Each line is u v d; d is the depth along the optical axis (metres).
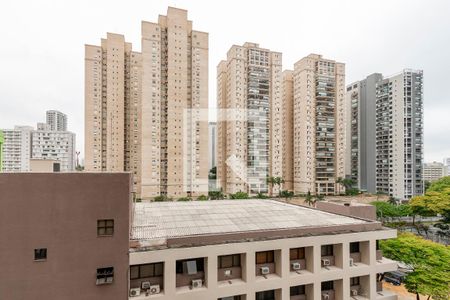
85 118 87.50
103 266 16.31
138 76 91.94
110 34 88.62
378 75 118.88
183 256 19.30
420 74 108.06
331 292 24.78
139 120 90.62
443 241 59.25
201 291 19.69
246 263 21.02
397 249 30.94
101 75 89.38
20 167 122.31
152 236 20.61
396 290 35.56
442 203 58.06
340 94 112.19
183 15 86.25
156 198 76.94
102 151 89.25
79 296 15.85
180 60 85.38
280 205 33.62
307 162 106.44
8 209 14.95
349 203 32.62
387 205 69.62
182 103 85.12
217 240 21.11
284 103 112.81
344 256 24.19
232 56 96.00
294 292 23.95
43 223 15.39
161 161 84.31
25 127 127.69
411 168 105.62
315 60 109.00
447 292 26.78
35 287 15.23
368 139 120.62
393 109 109.56
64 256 15.67
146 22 82.62
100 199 16.34
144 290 19.22
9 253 14.91
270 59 100.81
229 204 32.75
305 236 23.23
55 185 15.62
